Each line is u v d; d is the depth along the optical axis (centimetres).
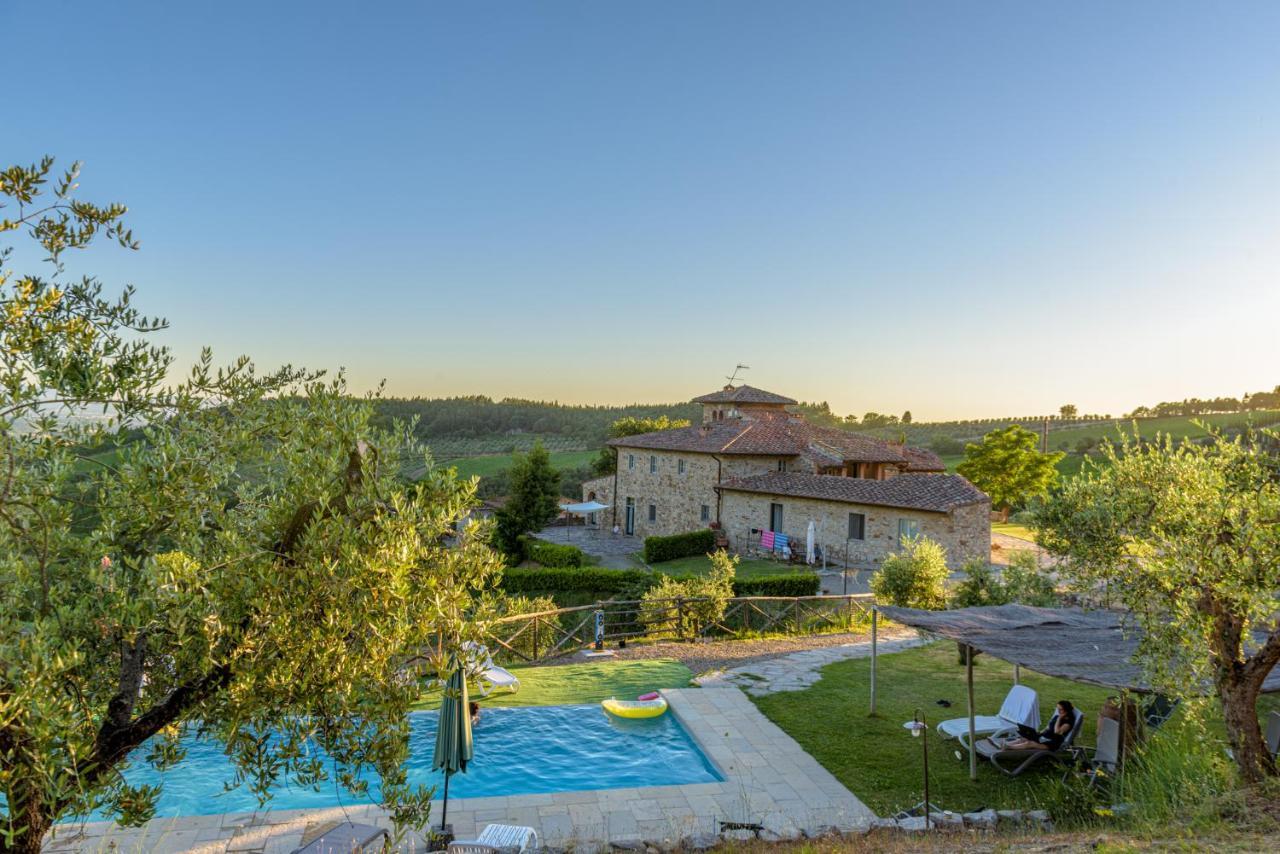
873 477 4475
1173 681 801
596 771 1160
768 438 4219
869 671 1639
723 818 952
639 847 828
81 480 481
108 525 475
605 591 3053
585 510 4703
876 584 2198
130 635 450
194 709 472
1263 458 788
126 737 457
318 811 951
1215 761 850
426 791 519
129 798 460
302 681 462
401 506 503
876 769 1110
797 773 1098
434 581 505
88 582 470
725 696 1455
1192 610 782
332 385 587
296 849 825
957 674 1617
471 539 559
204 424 532
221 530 509
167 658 501
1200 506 805
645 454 4672
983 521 3212
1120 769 964
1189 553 773
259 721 474
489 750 1236
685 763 1185
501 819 957
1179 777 853
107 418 472
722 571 2308
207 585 472
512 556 4066
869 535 3328
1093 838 727
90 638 464
